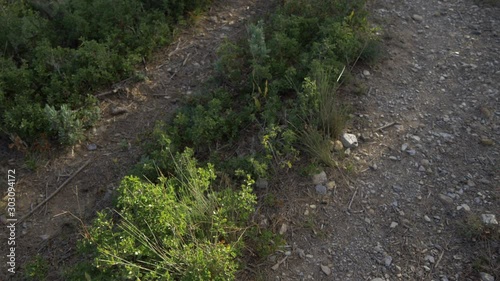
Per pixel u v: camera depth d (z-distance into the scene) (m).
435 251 3.50
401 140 4.22
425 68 4.93
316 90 4.10
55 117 4.26
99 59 4.74
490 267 3.38
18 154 4.36
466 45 5.21
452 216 3.69
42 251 3.71
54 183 4.15
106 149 4.37
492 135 4.24
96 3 5.30
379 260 3.46
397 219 3.69
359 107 4.49
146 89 4.85
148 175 3.87
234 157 4.02
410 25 5.48
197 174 3.66
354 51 4.72
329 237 3.59
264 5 5.79
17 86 4.59
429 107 4.52
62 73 4.77
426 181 3.92
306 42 4.94
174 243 3.07
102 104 4.72
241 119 4.26
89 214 3.90
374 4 5.74
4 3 5.62
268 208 3.75
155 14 5.38
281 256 3.48
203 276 2.96
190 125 4.24
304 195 3.83
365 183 3.91
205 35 5.43
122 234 3.21
